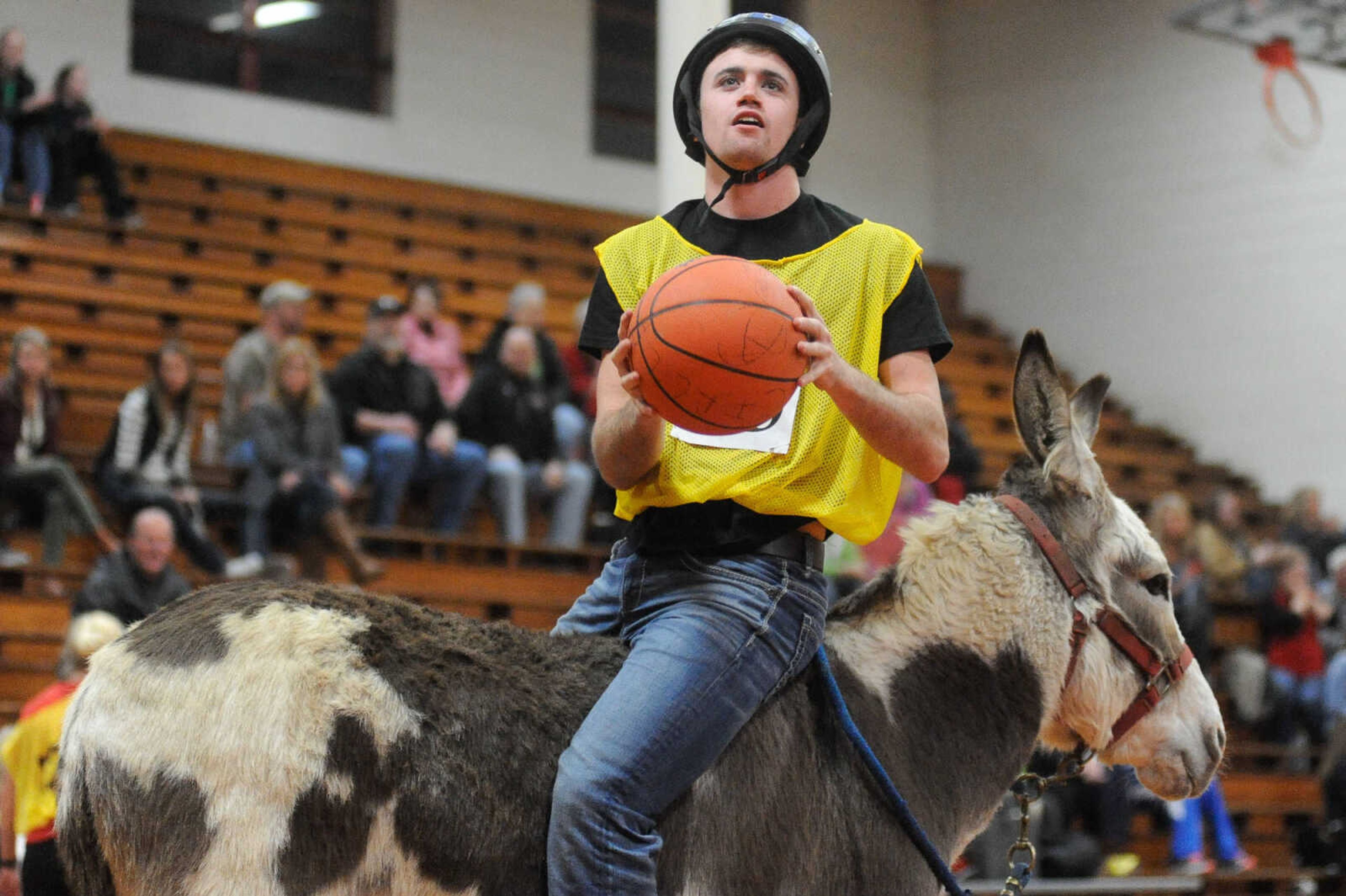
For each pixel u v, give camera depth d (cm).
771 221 245
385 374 860
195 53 1339
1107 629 255
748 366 202
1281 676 1005
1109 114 1532
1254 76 1384
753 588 225
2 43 1096
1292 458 1330
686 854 214
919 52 1741
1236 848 834
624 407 224
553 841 203
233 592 209
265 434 771
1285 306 1345
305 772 193
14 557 743
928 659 248
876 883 229
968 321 1630
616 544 250
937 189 1733
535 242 1405
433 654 209
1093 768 727
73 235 1079
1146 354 1480
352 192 1338
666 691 212
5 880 469
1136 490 1301
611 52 1555
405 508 897
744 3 1641
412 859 198
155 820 190
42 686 723
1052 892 622
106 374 953
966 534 254
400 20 1420
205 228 1201
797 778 225
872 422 218
